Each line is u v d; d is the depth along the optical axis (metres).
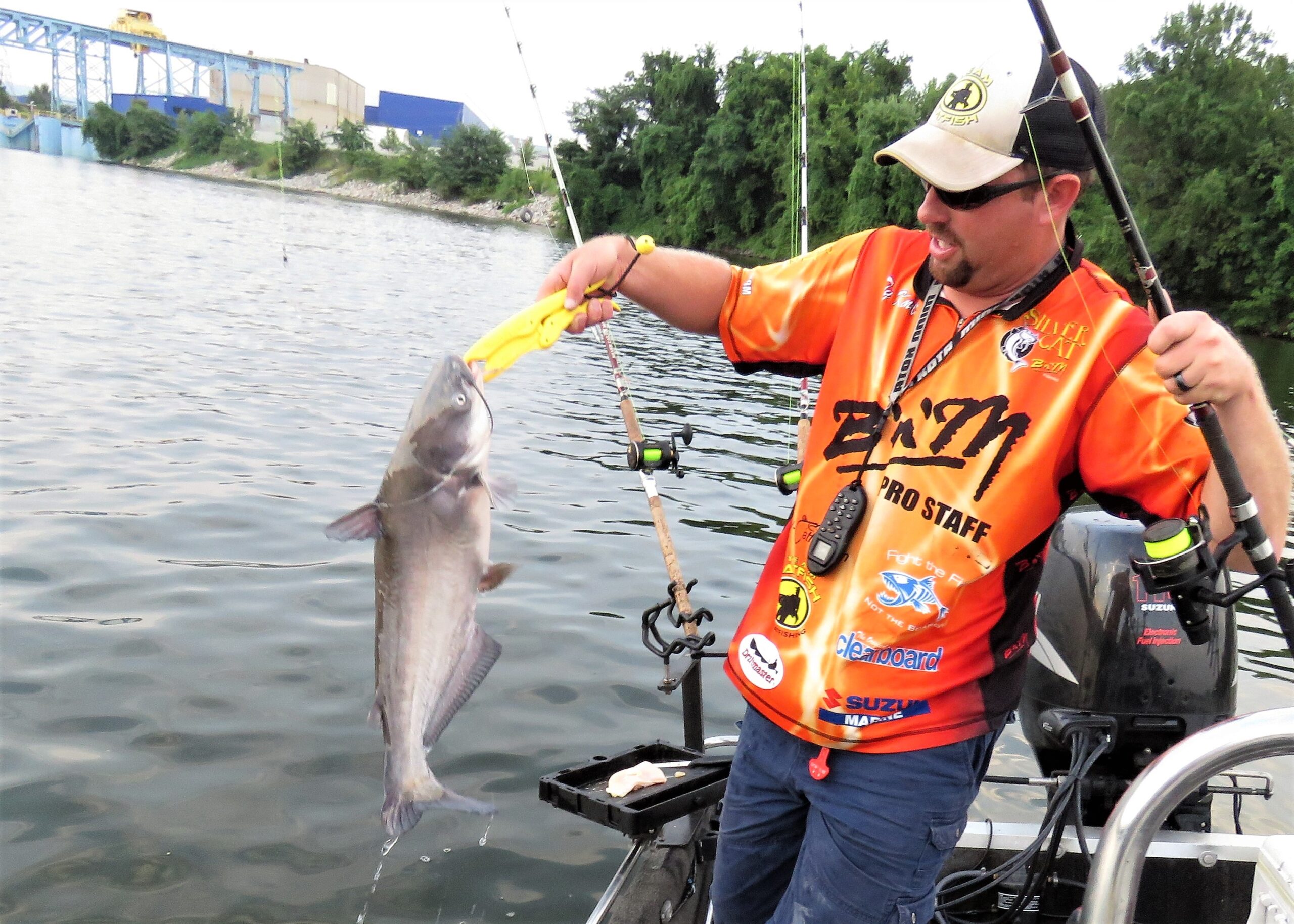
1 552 6.44
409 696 1.86
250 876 3.86
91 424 9.48
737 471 10.16
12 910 3.61
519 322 2.13
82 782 4.32
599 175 54.66
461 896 3.85
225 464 8.61
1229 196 34.78
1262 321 34.09
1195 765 1.57
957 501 1.96
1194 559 1.67
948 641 1.98
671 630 6.20
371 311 19.23
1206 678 2.83
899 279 2.16
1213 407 1.62
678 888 2.81
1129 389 1.86
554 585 6.73
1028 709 3.04
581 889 3.92
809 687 2.07
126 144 83.69
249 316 17.05
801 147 3.43
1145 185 36.19
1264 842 2.07
